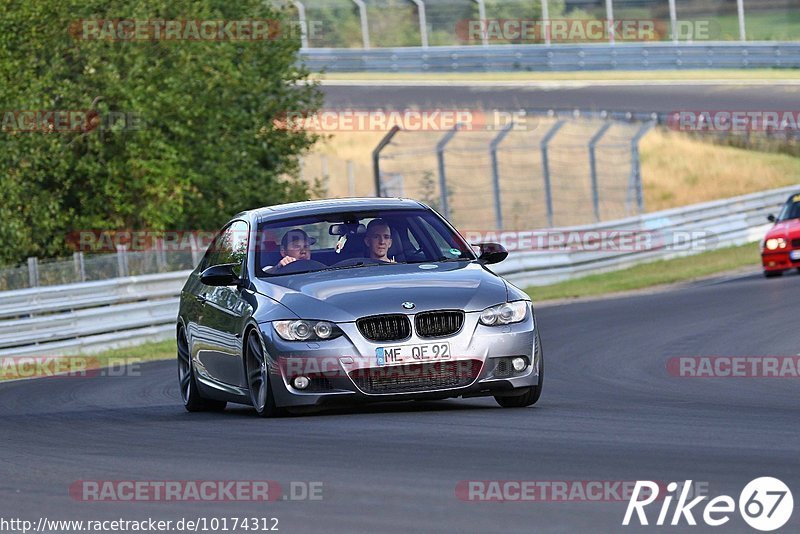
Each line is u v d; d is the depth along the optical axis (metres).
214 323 22.91
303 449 16.72
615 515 11.76
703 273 64.31
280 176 73.12
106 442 18.92
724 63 114.19
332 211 23.03
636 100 103.62
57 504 13.65
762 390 24.17
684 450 15.50
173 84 57.25
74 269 47.38
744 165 108.62
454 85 109.62
